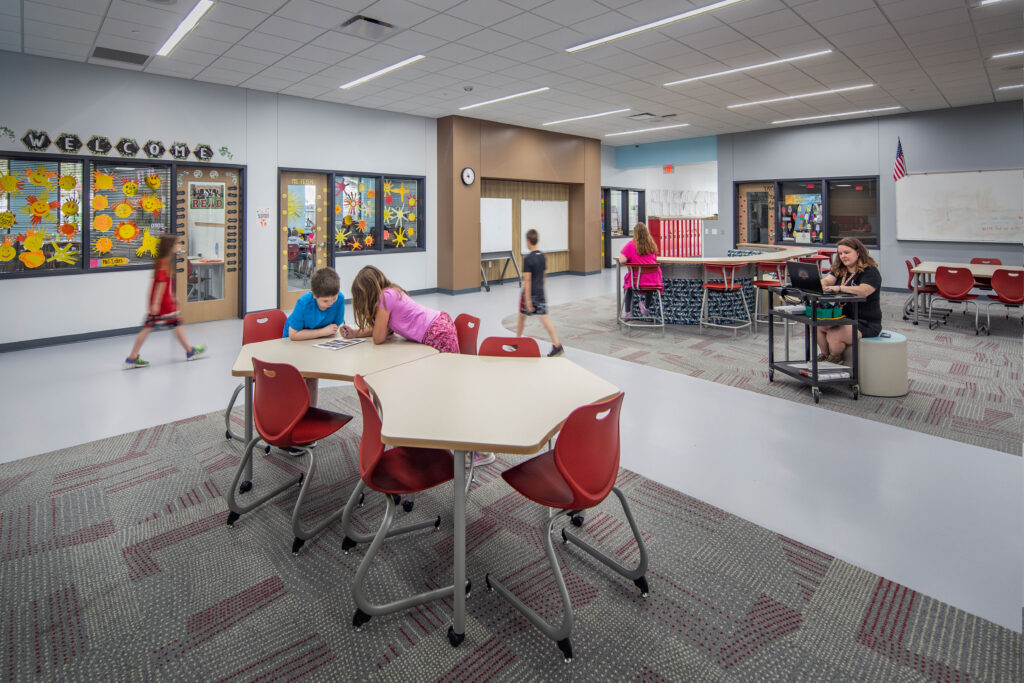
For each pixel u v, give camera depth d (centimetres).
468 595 211
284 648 184
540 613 200
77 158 605
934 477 293
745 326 677
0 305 572
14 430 365
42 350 584
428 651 183
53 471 308
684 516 261
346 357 285
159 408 411
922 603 200
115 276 646
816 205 1100
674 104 877
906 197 979
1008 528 245
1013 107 873
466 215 989
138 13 477
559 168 1169
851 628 189
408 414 200
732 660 177
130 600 207
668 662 177
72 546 239
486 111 916
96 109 616
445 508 274
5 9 465
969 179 920
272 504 277
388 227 929
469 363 274
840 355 454
